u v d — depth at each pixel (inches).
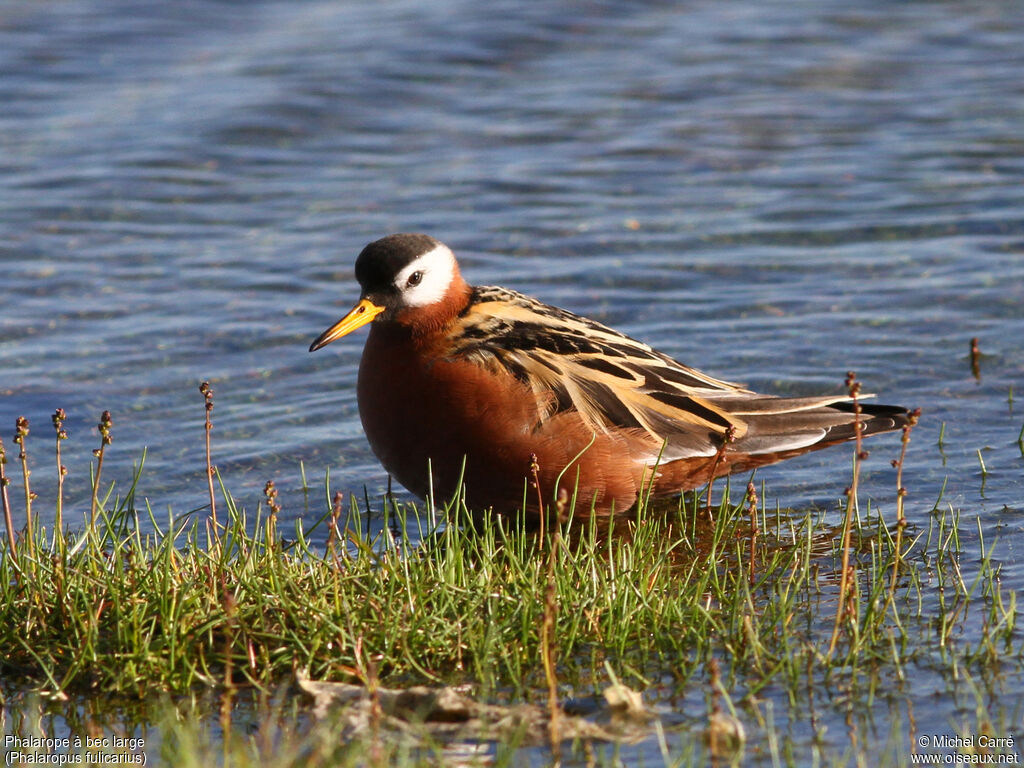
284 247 699.4
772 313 617.0
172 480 484.1
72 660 343.6
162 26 1036.5
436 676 338.3
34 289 651.5
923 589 381.1
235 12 1067.3
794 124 850.8
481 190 765.3
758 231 705.6
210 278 663.8
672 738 305.6
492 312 451.8
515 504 442.3
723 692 309.9
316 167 802.8
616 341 458.6
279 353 592.1
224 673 343.3
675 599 363.6
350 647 343.9
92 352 589.6
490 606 347.9
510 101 895.7
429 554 374.9
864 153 802.2
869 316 609.3
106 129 845.2
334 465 496.7
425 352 438.9
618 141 831.7
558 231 711.7
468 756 299.6
